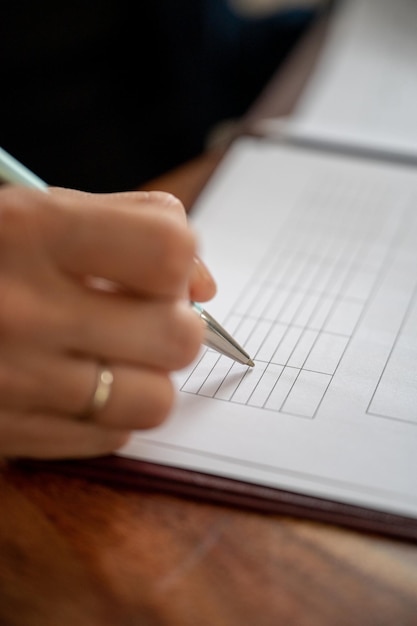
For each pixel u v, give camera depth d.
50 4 1.00
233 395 0.41
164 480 0.37
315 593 0.32
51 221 0.33
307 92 0.83
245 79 1.22
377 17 1.03
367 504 0.35
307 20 1.21
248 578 0.33
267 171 0.67
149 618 0.31
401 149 0.68
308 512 0.35
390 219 0.59
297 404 0.40
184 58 1.10
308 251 0.55
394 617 0.31
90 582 0.33
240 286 0.52
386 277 0.51
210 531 0.35
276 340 0.46
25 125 1.01
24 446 0.37
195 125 1.12
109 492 0.37
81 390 0.34
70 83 1.03
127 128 1.08
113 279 0.34
